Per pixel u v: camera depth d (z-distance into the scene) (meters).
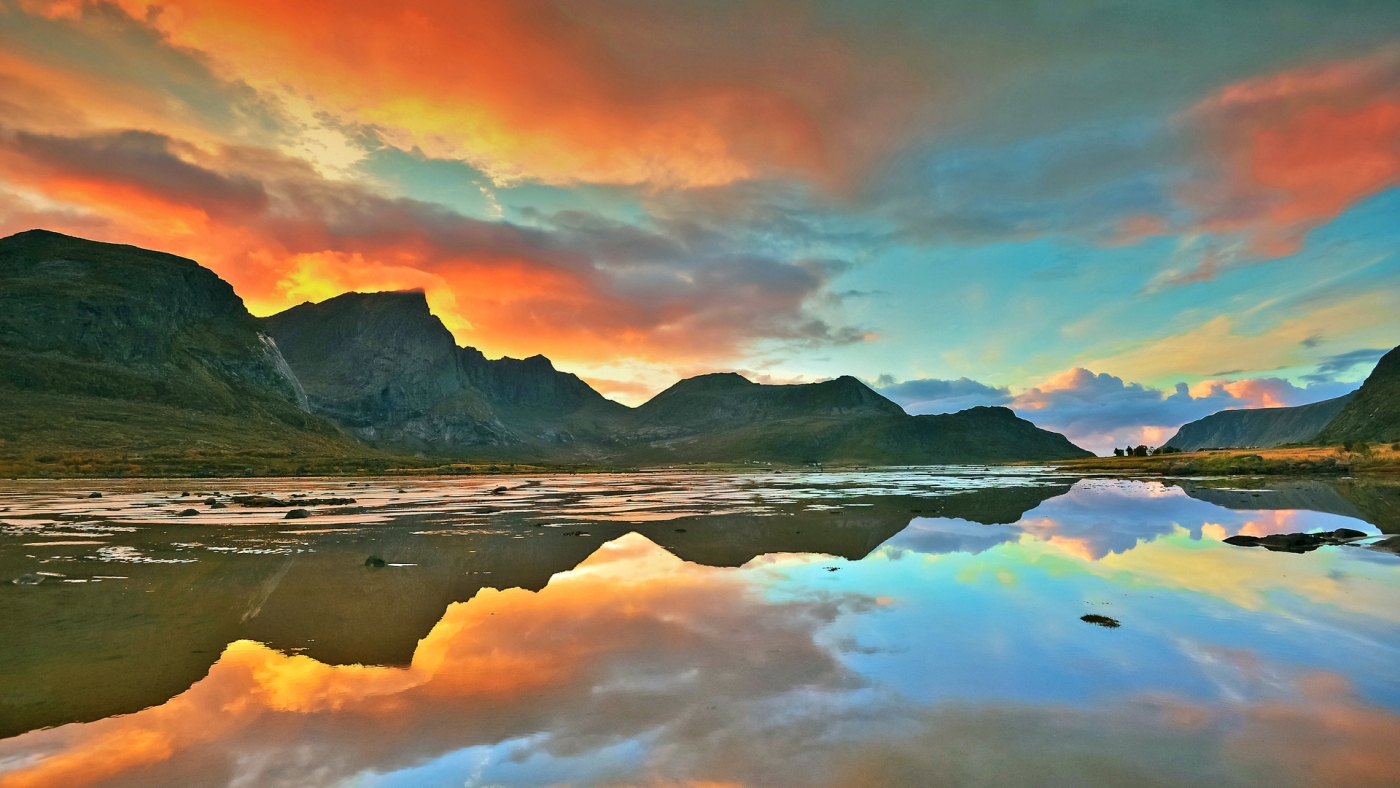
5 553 22.41
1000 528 30.17
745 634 11.96
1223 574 17.66
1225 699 8.41
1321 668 9.66
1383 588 15.55
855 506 44.62
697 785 6.20
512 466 189.50
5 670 9.91
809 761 6.68
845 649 10.91
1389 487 55.47
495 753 6.95
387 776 6.43
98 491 63.16
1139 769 6.45
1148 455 177.50
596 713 8.09
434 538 27.38
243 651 11.00
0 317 166.38
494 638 11.78
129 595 15.66
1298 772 6.36
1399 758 6.65
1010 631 11.98
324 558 21.73
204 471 109.00
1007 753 6.84
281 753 6.98
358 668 10.05
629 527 31.78
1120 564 19.61
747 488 77.12
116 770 6.55
